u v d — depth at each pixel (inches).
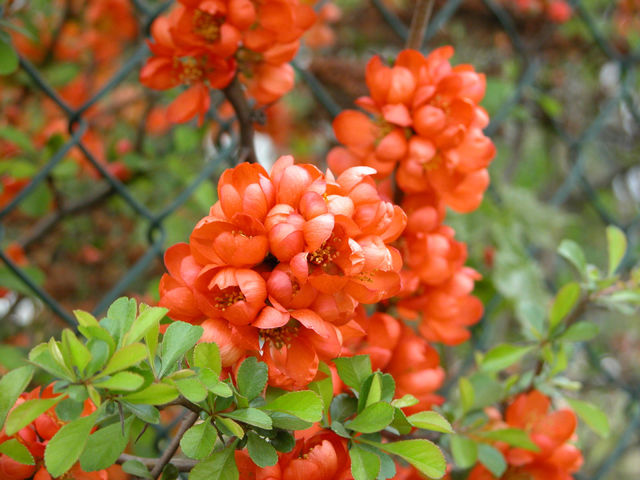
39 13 42.6
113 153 39.6
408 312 24.7
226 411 19.3
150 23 31.6
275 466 20.0
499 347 26.5
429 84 23.8
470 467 25.8
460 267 25.2
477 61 62.7
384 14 39.3
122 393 18.2
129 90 51.9
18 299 37.8
